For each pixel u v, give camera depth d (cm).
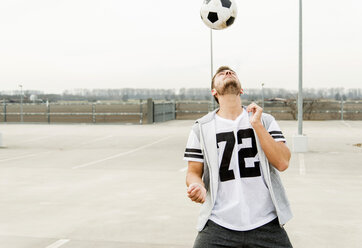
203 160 282
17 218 665
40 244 539
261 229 264
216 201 273
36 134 2345
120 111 5869
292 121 3400
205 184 281
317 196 803
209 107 3628
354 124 3020
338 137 2039
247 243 265
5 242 548
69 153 1566
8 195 840
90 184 957
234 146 272
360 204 738
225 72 280
